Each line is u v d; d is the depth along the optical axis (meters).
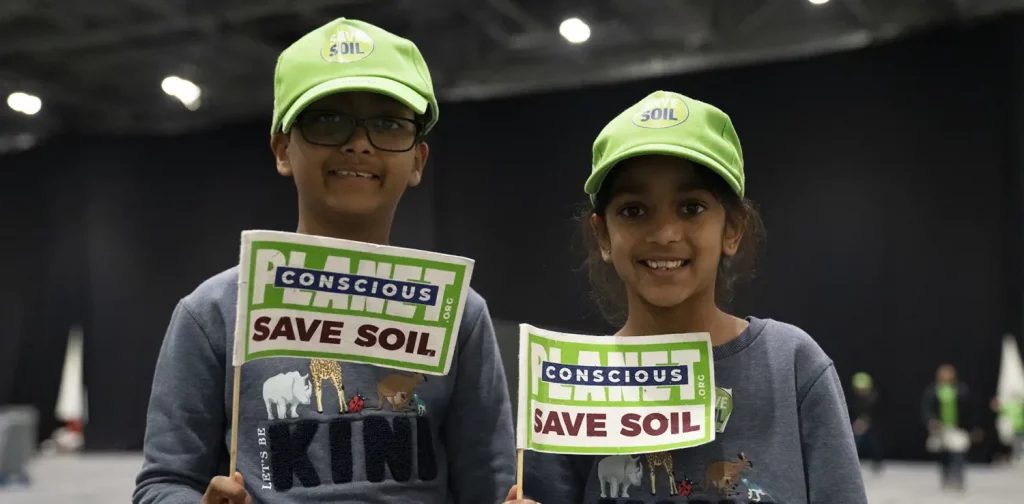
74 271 11.37
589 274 1.71
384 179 1.51
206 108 10.51
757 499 1.40
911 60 8.27
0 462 7.89
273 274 1.34
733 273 1.64
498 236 9.41
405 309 1.40
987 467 8.05
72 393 11.34
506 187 9.41
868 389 7.98
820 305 8.58
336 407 1.44
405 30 8.30
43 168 11.51
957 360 8.15
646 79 8.85
